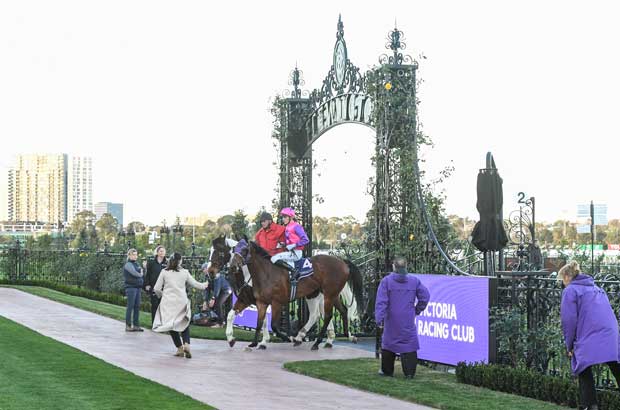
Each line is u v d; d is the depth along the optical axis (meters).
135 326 20.17
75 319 22.53
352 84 18.44
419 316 14.55
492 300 12.95
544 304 12.51
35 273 40.44
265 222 17.67
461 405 10.78
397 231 16.70
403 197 16.81
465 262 18.84
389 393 11.80
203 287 15.71
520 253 13.27
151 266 19.80
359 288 18.23
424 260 16.34
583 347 10.21
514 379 11.77
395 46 16.89
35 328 19.97
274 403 10.99
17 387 11.41
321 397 11.55
